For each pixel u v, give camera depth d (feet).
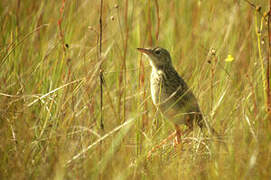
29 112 33.30
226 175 28.71
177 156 32.17
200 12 52.42
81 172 28.81
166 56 37.01
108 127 34.65
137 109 35.27
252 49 42.93
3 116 32.58
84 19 46.91
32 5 47.62
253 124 33.94
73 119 33.22
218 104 36.35
